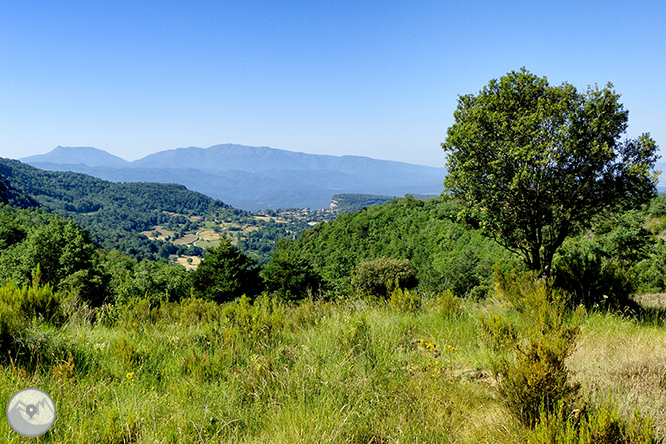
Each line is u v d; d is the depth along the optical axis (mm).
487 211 11562
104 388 2953
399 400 2729
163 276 35344
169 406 2760
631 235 17141
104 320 6035
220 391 3057
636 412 2041
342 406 2658
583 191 10031
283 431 2355
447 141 11836
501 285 6734
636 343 3838
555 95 10219
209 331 4961
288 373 3246
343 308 6465
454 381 3121
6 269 30000
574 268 6875
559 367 2527
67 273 28984
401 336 4523
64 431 2266
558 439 1978
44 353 3418
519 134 10180
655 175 9445
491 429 2369
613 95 9539
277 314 5348
